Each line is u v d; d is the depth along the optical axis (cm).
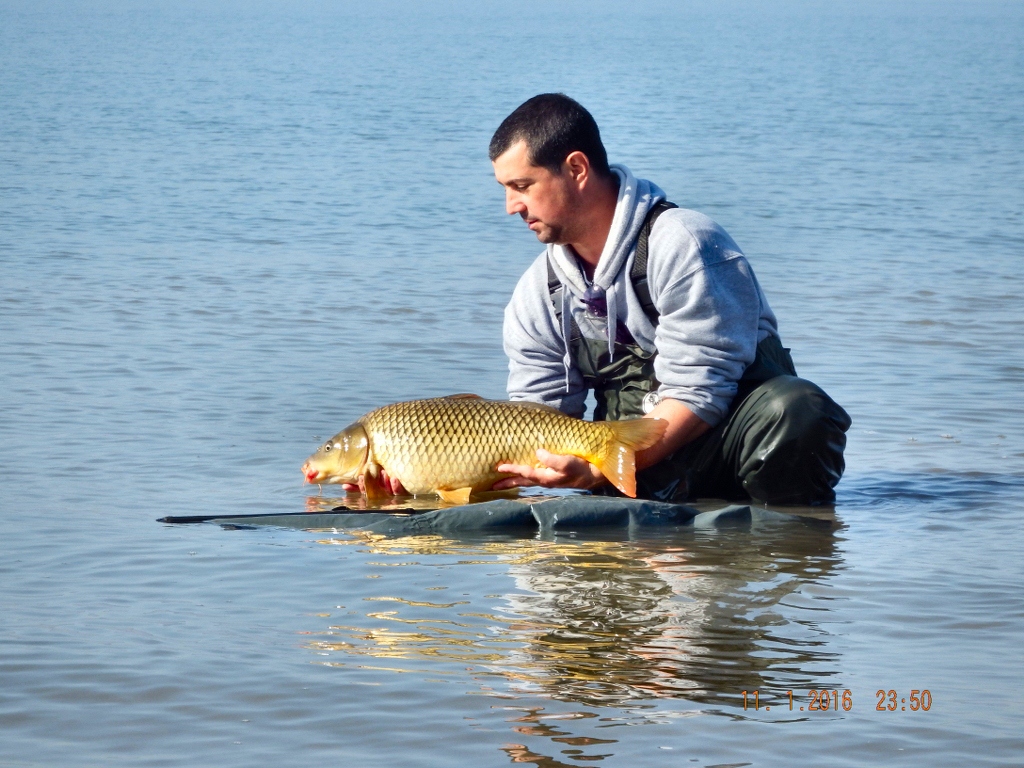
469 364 931
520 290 684
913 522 600
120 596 484
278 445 727
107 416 777
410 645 434
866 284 1296
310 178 2217
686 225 633
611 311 652
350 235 1614
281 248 1502
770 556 544
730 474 645
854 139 3017
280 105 3950
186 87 4697
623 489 614
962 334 1053
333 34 13900
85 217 1705
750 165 2472
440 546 560
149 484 649
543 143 627
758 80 5594
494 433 627
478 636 442
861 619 462
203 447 719
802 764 352
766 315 665
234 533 571
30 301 1141
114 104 3781
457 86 5050
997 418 803
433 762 352
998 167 2477
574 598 484
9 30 11575
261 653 427
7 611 466
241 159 2497
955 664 420
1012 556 543
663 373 639
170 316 1092
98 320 1069
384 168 2392
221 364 920
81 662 420
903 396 855
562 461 616
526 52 9256
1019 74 6141
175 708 387
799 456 622
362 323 1078
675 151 2706
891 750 360
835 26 19600
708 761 353
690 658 423
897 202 1964
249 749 361
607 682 404
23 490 629
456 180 2225
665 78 5744
